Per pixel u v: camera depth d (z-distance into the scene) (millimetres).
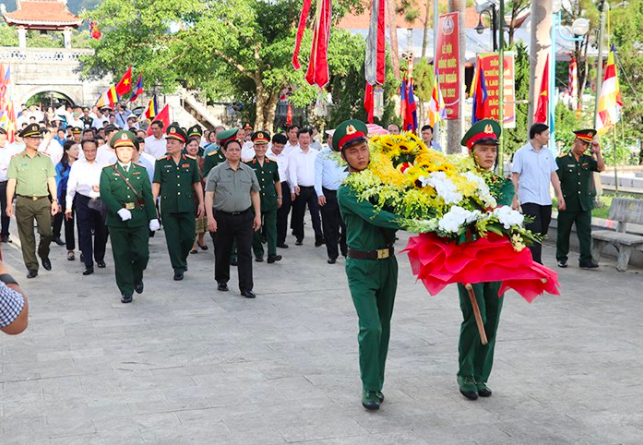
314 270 11094
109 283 10195
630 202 10930
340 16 30125
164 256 12312
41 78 40188
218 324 7961
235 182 9203
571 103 30703
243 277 9250
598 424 5168
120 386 5996
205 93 40750
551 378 6141
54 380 6152
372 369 5430
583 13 30172
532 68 15258
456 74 14758
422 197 5145
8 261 12008
